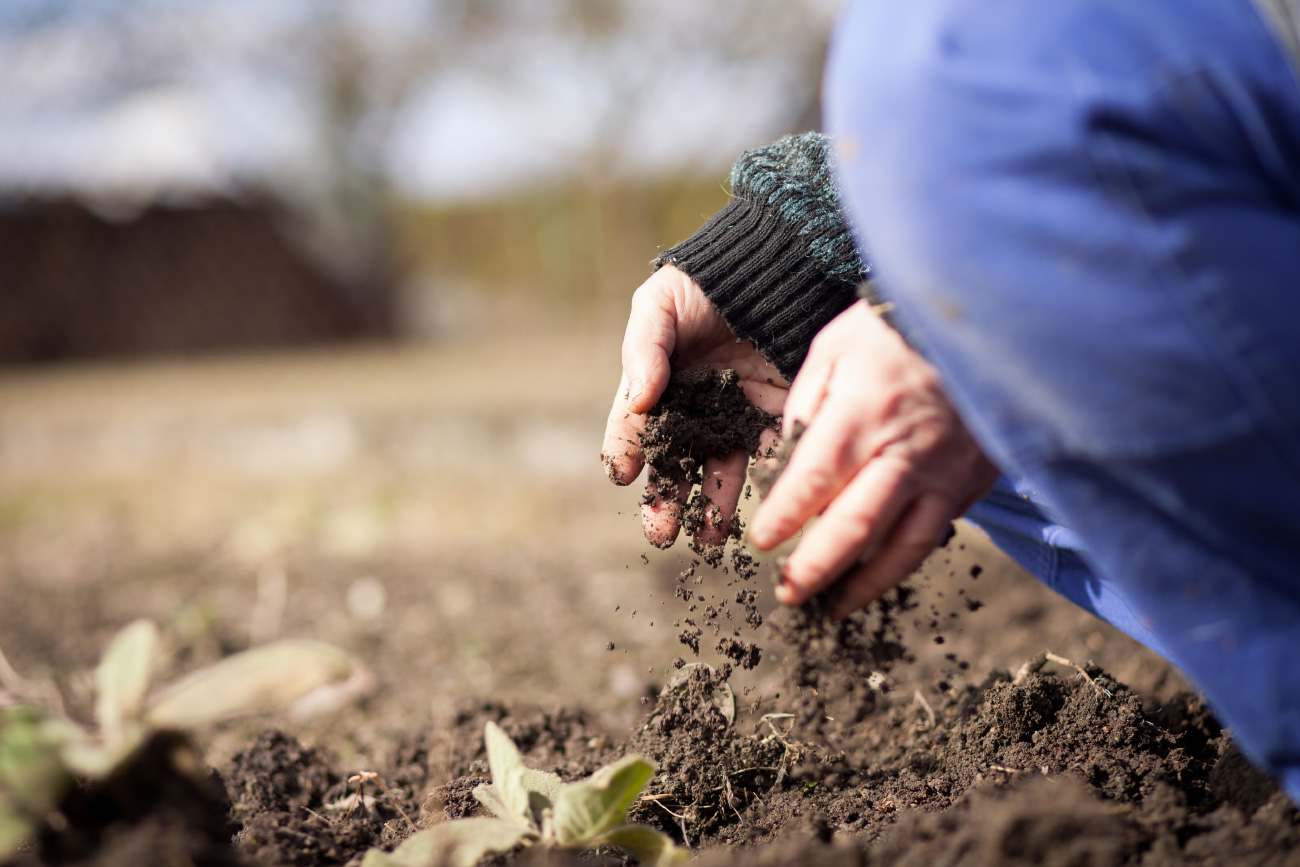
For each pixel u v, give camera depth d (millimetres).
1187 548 801
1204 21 775
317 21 6312
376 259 6934
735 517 1004
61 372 5473
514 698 1369
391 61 6473
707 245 1031
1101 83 765
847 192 837
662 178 6117
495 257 8008
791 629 899
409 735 1248
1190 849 870
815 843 916
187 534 2570
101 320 5957
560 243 7523
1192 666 808
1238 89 771
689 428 999
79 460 3756
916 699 1162
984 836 866
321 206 6715
